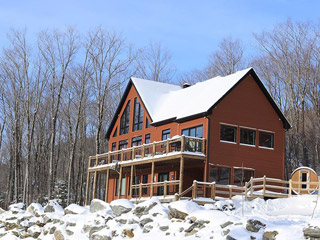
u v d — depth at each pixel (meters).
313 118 49.06
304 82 48.34
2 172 67.62
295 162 45.84
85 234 17.81
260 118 32.44
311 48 48.84
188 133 31.48
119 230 16.47
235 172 30.28
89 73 45.00
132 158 32.34
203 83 36.47
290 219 16.28
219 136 30.03
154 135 34.81
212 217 14.48
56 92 48.31
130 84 39.47
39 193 47.34
